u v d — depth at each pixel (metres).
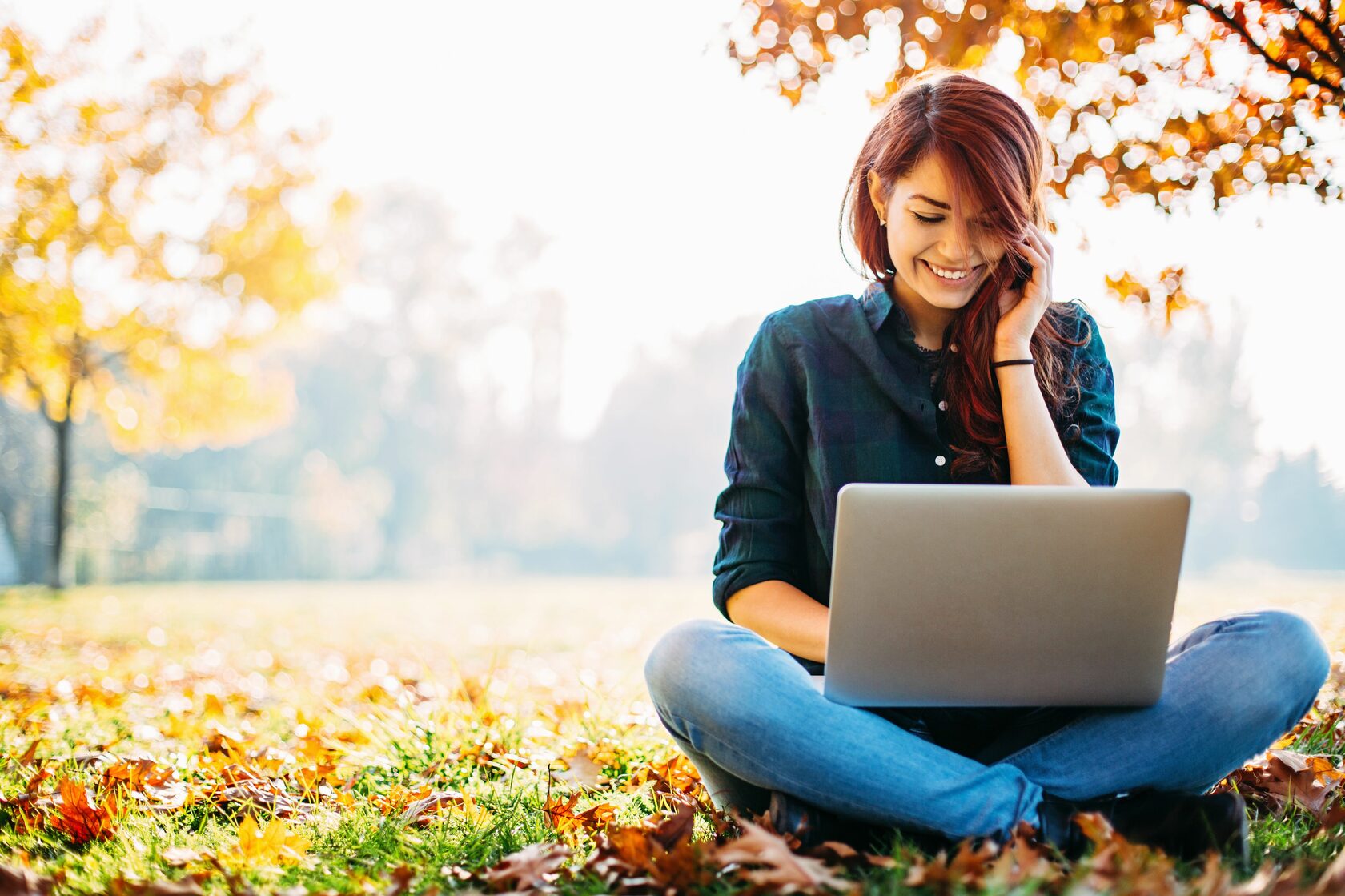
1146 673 1.71
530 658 6.67
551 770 2.70
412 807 2.32
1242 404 34.34
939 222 2.01
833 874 1.62
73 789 2.28
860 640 1.68
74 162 11.35
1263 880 1.46
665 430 45.00
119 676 5.49
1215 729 1.78
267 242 12.93
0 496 28.11
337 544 33.88
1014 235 2.00
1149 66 3.42
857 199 2.23
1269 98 3.31
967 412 2.09
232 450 41.44
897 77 3.68
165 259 12.31
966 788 1.71
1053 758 1.81
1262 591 12.23
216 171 12.50
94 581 24.03
